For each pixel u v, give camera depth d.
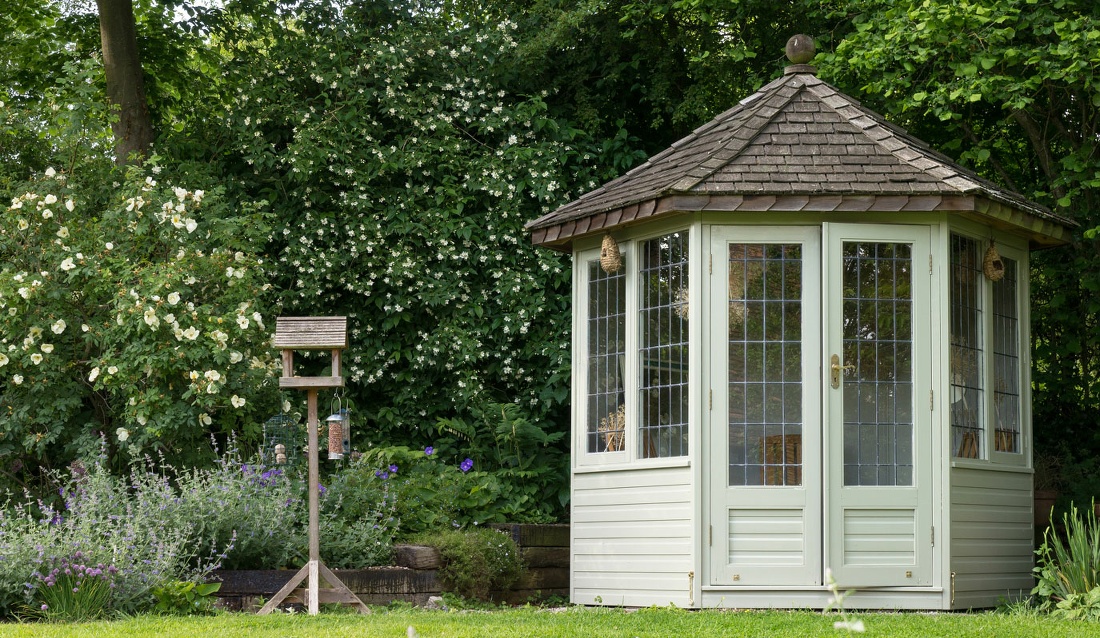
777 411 7.29
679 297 7.55
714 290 7.36
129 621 6.01
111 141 9.87
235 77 11.72
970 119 10.42
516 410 10.26
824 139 7.76
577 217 8.09
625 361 7.92
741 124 7.90
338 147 10.80
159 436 8.34
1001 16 8.45
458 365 10.66
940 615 6.52
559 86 11.95
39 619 6.36
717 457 7.25
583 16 11.06
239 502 7.59
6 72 11.96
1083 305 10.27
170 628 5.62
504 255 11.05
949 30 8.71
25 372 8.54
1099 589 6.66
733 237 7.39
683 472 7.34
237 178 11.00
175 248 8.96
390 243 11.04
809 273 7.36
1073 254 10.13
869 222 7.37
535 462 10.33
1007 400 8.01
